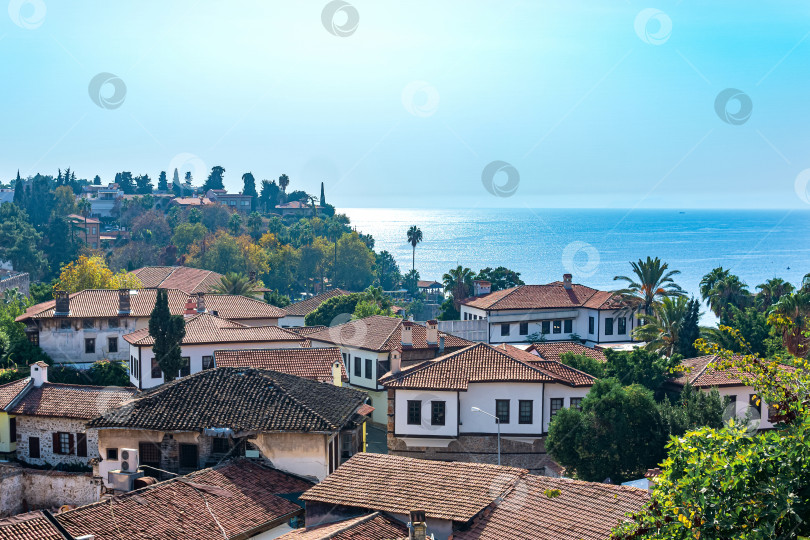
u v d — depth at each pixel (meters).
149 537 25.00
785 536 12.45
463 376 46.81
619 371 49.31
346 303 86.62
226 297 78.19
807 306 56.75
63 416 42.38
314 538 24.03
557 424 40.12
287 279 157.50
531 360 51.50
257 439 33.56
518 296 79.31
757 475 13.02
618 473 38.78
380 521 25.03
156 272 104.00
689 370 15.84
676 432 39.09
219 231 162.25
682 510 13.22
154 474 33.81
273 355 51.38
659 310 63.28
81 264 90.56
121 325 68.31
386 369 58.25
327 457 33.38
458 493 26.19
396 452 46.78
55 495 37.16
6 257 135.38
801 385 14.62
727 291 77.38
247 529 26.94
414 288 174.62
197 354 58.44
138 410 35.16
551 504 25.28
